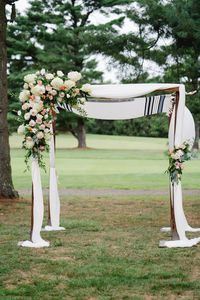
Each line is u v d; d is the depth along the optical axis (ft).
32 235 29.01
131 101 33.86
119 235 31.99
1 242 29.86
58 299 18.86
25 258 25.53
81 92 29.45
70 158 127.85
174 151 29.68
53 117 29.68
